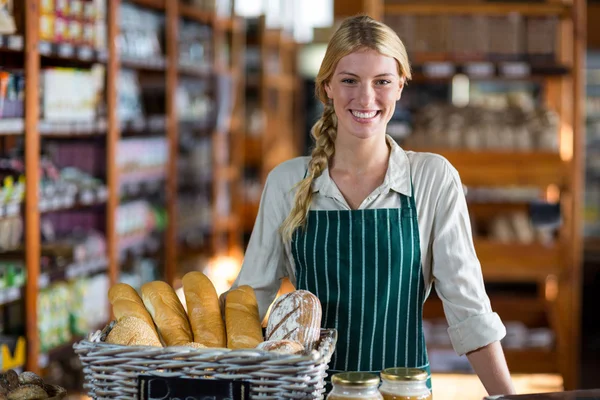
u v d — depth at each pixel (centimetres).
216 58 760
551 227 564
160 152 642
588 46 838
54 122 446
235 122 814
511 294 621
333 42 220
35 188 417
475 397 495
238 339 195
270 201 242
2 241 413
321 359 173
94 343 178
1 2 396
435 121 555
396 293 229
